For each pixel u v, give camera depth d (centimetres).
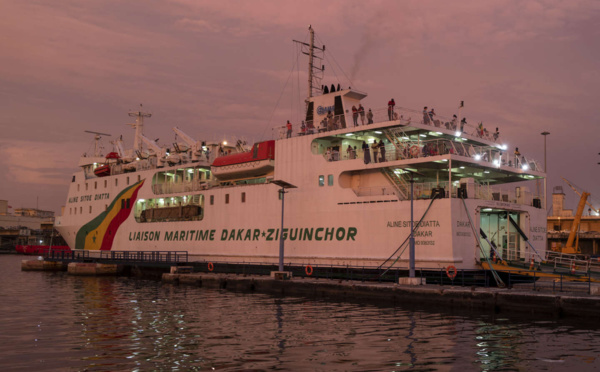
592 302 2519
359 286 3312
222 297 3581
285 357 1794
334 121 4184
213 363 1706
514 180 4525
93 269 5828
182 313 2827
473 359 1778
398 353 1859
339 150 4166
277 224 4378
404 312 2823
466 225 3453
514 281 3522
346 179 4047
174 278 4612
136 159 6334
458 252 3381
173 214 5331
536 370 1652
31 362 1712
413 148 3641
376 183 3944
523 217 3941
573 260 3675
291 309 2970
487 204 3578
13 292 3962
